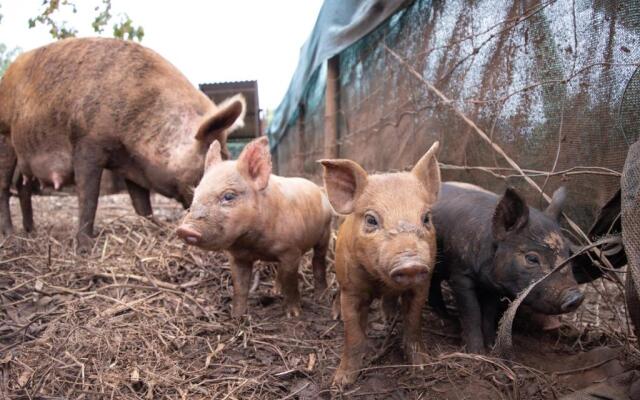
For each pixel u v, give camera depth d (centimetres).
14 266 116
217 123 122
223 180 85
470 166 124
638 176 60
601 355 78
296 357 83
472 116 122
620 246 77
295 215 96
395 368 79
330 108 219
